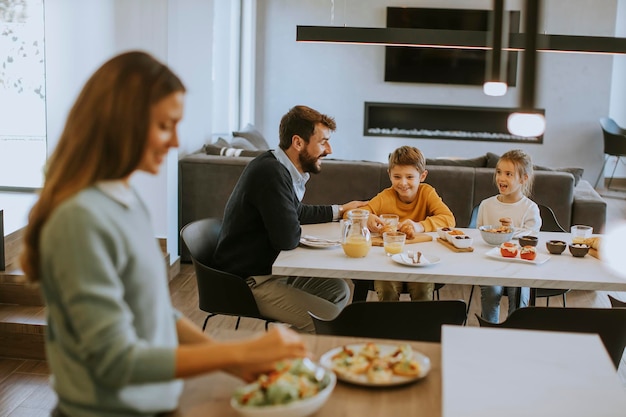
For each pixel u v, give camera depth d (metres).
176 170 5.36
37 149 6.16
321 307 3.06
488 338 1.62
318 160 3.21
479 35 4.43
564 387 1.38
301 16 9.38
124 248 1.24
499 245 3.11
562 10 9.23
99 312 1.17
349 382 1.48
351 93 9.50
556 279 2.61
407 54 9.35
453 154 9.56
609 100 9.33
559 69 9.32
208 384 1.48
